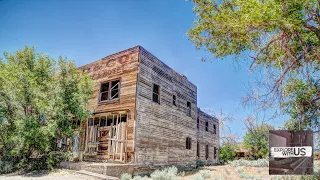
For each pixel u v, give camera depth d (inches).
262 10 240.7
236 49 300.8
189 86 877.8
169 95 733.9
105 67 685.9
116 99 621.0
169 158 682.8
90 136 624.7
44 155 546.6
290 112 286.8
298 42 271.7
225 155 1558.8
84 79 609.9
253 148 1589.6
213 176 581.3
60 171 495.5
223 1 299.7
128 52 643.5
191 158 812.0
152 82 657.6
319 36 264.4
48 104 518.9
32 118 494.6
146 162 582.2
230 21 275.3
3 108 534.9
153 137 625.3
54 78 590.9
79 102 572.4
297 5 252.5
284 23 241.3
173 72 777.6
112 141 584.1
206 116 1223.5
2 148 571.2
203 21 304.8
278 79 252.4
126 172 508.1
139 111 587.5
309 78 257.3
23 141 474.3
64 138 626.8
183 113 805.2
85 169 489.7
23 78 518.3
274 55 262.4
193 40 326.3
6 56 602.9
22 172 489.4
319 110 280.1
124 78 625.6
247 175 566.6
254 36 274.1
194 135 861.8
